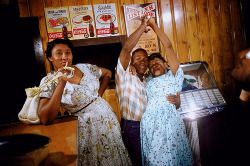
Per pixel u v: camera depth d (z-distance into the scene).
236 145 2.57
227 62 3.56
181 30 3.37
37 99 1.44
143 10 3.22
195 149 2.38
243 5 3.56
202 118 2.42
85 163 1.53
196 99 2.58
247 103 1.73
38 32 2.90
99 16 3.09
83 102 1.63
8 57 2.84
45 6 2.96
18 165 0.68
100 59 3.19
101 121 1.66
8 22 2.79
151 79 2.16
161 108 1.95
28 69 2.90
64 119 1.56
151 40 3.25
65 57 1.64
